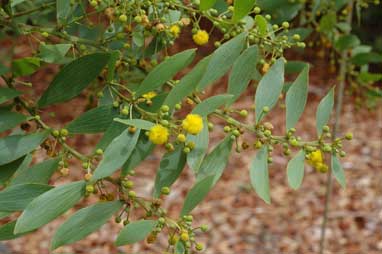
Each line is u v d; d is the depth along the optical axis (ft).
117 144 1.66
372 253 6.26
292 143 1.79
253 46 1.78
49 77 7.82
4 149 1.73
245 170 7.55
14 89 1.81
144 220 1.67
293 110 1.80
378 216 6.83
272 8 2.19
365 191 7.30
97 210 1.68
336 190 7.29
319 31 2.64
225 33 1.90
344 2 2.61
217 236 6.40
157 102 1.78
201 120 1.71
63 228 1.65
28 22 2.44
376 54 2.72
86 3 2.09
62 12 1.97
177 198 6.84
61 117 7.18
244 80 1.78
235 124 1.81
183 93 1.73
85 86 1.83
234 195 7.10
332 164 1.81
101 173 1.64
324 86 9.45
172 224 1.71
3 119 1.78
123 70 2.03
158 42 2.01
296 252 6.23
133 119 1.71
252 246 6.29
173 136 1.84
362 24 8.72
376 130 8.67
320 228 6.59
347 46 2.67
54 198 1.64
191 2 1.90
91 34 2.11
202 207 6.85
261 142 1.80
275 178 7.48
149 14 1.92
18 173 1.77
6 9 1.99
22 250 5.81
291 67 2.24
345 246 6.35
